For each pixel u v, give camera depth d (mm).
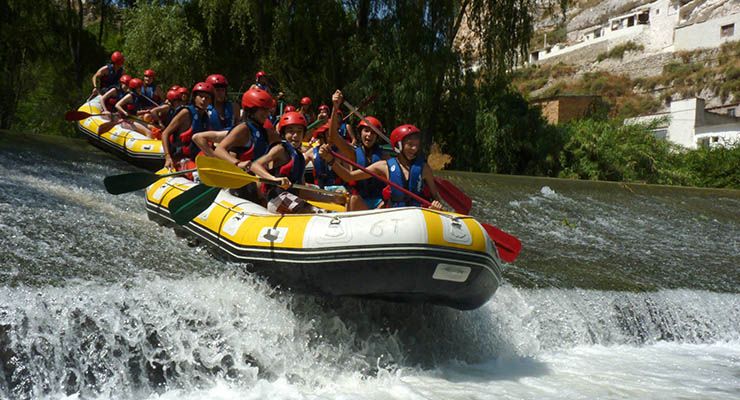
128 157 10719
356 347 5523
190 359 4770
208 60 22375
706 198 14562
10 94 23203
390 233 5008
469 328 6258
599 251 10000
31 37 22969
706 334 7668
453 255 5066
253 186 6391
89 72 26781
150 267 5660
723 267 9812
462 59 20844
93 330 4539
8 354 4211
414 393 4934
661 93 58125
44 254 5574
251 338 5078
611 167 22203
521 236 10328
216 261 6113
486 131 20266
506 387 5266
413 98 19109
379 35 19734
